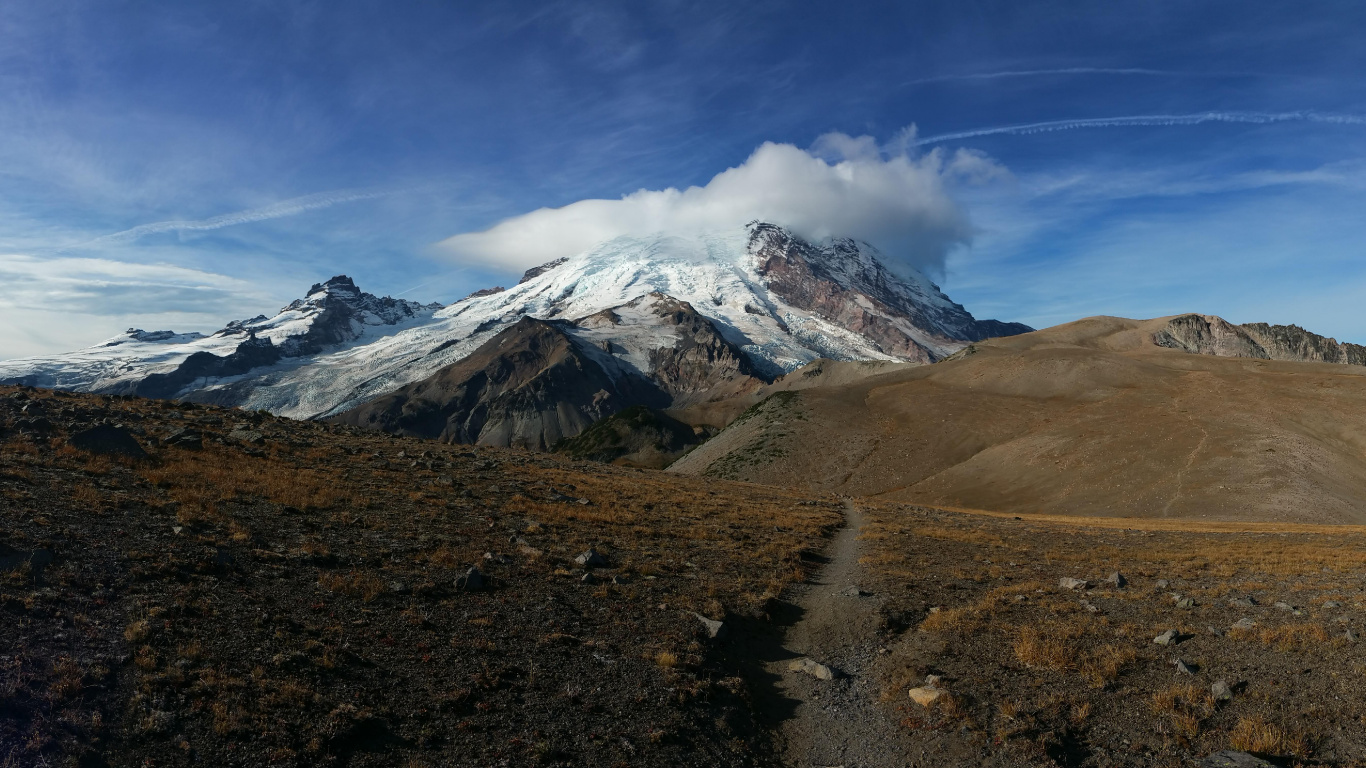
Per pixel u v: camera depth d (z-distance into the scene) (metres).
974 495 106.19
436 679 14.97
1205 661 16.73
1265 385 123.56
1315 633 17.52
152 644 13.89
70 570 16.12
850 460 132.88
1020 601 23.61
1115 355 168.00
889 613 22.19
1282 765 12.12
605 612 20.48
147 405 44.09
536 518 32.16
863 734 14.93
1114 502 89.69
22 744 10.45
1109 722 14.27
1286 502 78.00
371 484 32.91
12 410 33.34
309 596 18.05
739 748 14.26
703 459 154.25
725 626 19.95
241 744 11.65
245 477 28.92
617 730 14.00
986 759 13.29
